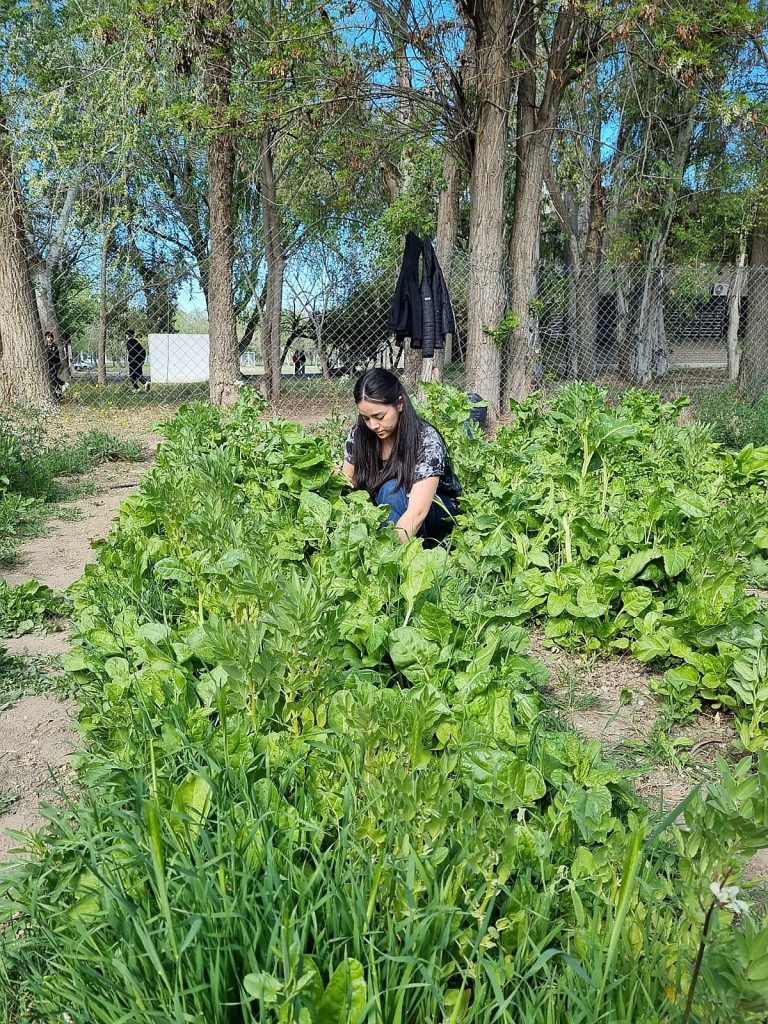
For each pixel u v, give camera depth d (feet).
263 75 36.60
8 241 38.01
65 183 47.78
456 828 5.47
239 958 4.91
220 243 41.83
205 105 36.88
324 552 10.69
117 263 60.34
